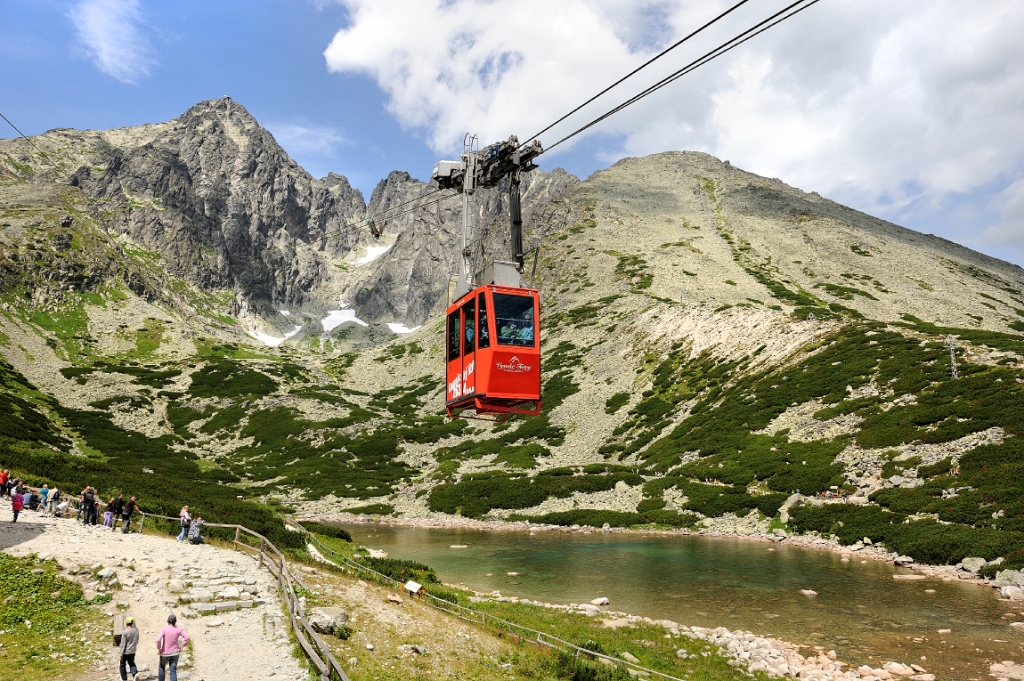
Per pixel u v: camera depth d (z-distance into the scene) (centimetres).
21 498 3284
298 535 4638
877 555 5050
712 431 8700
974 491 5172
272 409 14838
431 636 2619
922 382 7338
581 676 2442
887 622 3428
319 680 1916
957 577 4297
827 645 3091
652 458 8906
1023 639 3062
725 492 7094
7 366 15488
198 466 11331
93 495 3656
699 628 3375
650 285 17625
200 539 3494
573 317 16512
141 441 12331
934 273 19750
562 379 13250
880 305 16412
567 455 10194
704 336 12450
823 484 6378
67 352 19088
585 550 5969
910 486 5709
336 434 12862
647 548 5941
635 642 3130
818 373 8919
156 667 1928
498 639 2822
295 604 2434
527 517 7994
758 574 4675
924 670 2709
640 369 12519
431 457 11688
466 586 4500
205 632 2239
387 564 4466
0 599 2170
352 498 9788
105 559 2692
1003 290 18988
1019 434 5559
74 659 1927
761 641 3100
